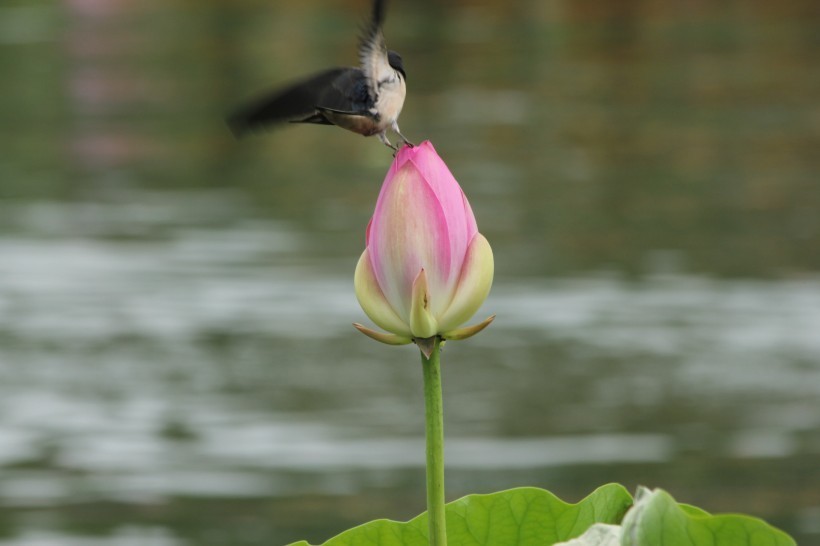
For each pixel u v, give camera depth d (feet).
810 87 102.01
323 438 41.70
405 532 8.89
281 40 131.13
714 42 124.26
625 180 77.20
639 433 41.91
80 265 61.11
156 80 115.96
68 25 153.17
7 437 42.06
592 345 49.75
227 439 42.01
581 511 8.73
